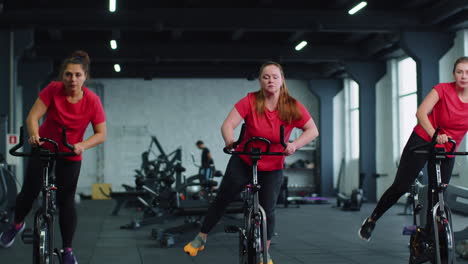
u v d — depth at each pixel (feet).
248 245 9.32
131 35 40.37
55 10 31.35
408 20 32.24
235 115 9.91
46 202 9.53
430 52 32.30
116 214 31.48
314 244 18.75
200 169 34.45
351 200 35.63
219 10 31.86
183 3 31.68
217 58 40.88
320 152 52.95
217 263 14.99
